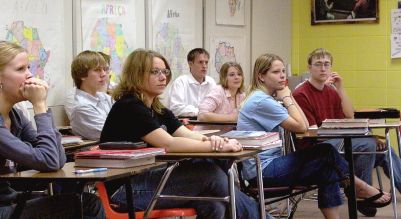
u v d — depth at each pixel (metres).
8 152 2.45
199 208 3.08
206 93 6.36
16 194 2.59
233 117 5.66
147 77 3.24
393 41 7.78
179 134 3.39
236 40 7.41
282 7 8.13
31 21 4.67
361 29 7.94
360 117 5.08
